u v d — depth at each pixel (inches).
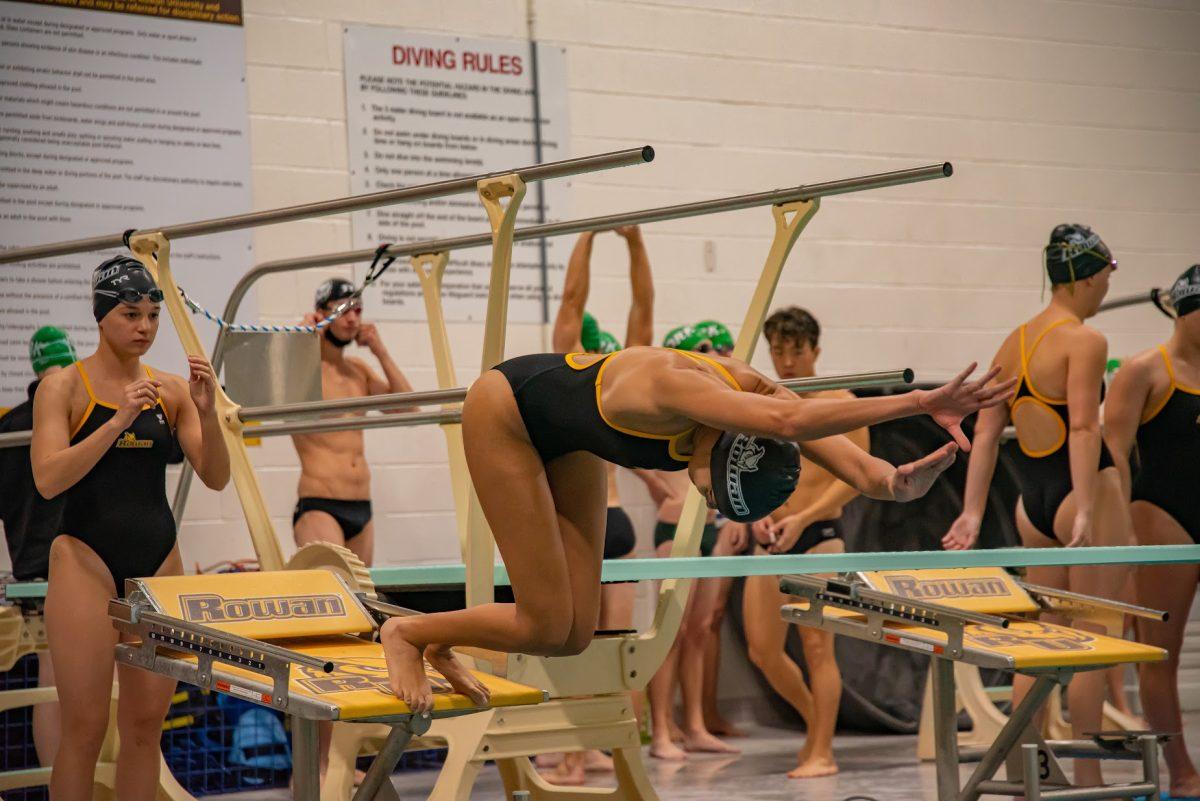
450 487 657.6
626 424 242.7
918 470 213.9
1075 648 340.5
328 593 315.3
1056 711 531.2
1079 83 814.5
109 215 597.3
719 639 687.1
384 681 269.9
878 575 368.5
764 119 738.2
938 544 698.2
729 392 227.3
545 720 338.0
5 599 455.8
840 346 743.7
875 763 555.5
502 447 259.6
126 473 335.0
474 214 676.1
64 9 592.1
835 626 367.6
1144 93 829.2
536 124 689.0
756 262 728.3
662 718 586.9
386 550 641.0
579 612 269.6
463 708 267.3
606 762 547.5
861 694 660.1
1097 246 429.7
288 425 380.8
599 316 690.8
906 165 769.6
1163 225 828.6
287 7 641.0
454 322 663.8
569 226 363.6
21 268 578.6
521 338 675.4
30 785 422.6
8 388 574.2
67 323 587.2
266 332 392.8
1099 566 422.9
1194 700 696.4
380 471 642.2
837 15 758.5
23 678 514.6
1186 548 377.4
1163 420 449.1
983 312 780.0
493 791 507.5
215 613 295.3
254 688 263.4
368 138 653.3
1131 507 462.3
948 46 783.7
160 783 429.1
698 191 720.3
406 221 660.1
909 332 760.3
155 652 288.5
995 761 348.5
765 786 499.2
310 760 272.4
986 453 446.0
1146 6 833.5
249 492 381.4
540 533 259.6
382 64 658.2
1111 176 816.9
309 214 346.0
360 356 639.8
